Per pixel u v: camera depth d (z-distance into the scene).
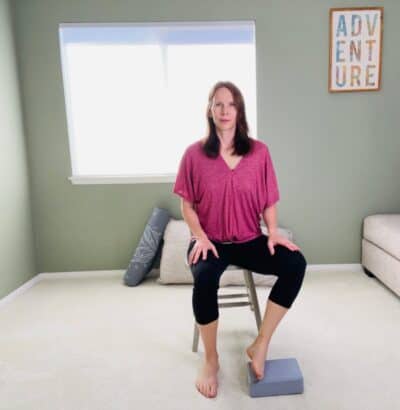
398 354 1.58
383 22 2.47
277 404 1.29
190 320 1.98
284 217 2.69
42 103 2.58
